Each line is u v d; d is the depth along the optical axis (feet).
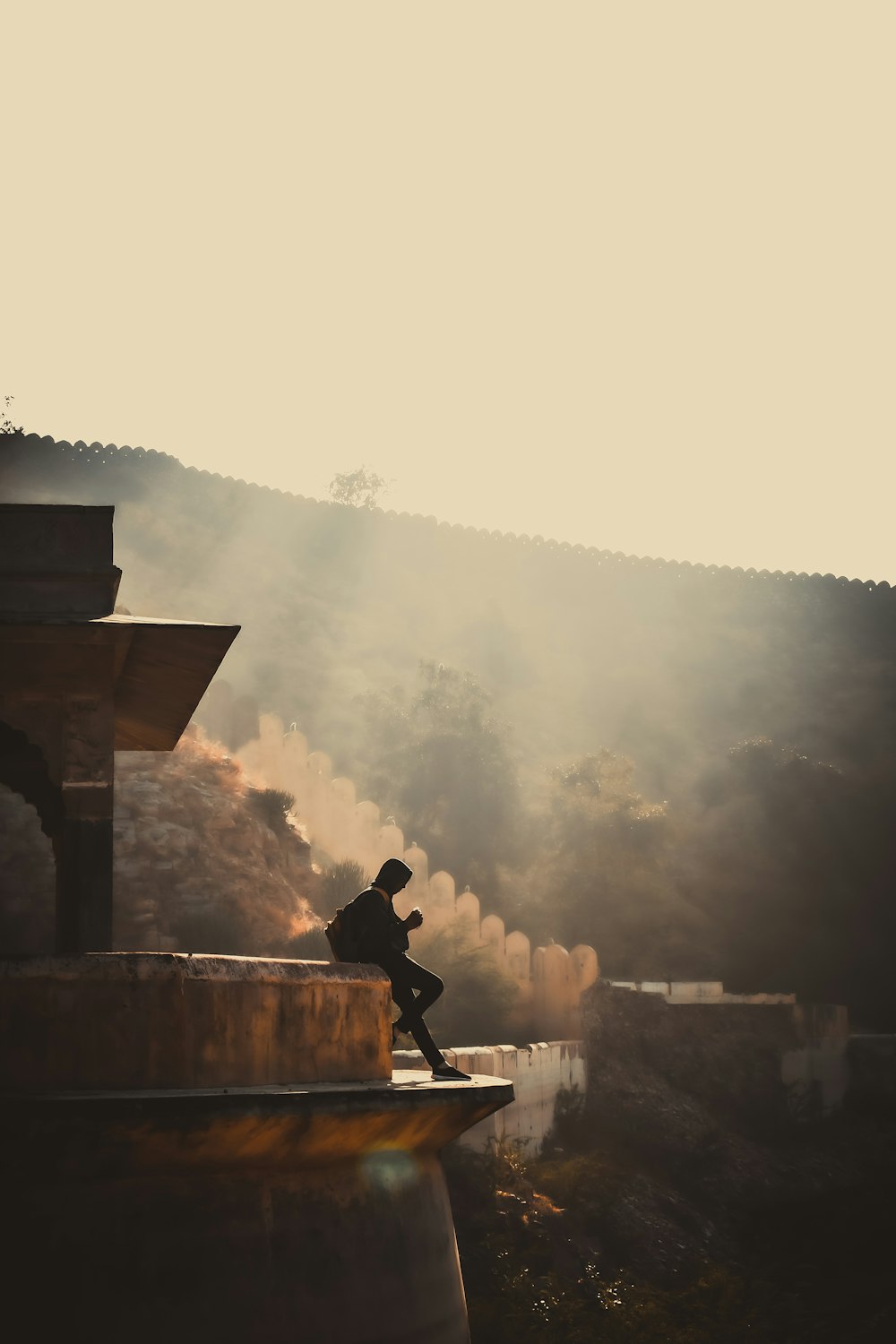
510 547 205.57
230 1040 20.17
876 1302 67.31
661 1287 65.82
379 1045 23.17
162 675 25.52
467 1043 83.46
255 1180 19.74
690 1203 78.48
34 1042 18.89
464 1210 60.90
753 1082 94.63
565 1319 53.42
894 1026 115.24
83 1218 18.17
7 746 23.73
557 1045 82.79
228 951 69.82
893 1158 93.50
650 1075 91.40
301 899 80.64
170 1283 18.43
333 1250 20.42
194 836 75.25
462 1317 23.91
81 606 22.47
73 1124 17.58
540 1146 78.02
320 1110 19.49
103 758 22.02
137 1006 19.36
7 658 21.80
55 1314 17.78
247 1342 18.81
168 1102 18.03
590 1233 68.85
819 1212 80.33
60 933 23.29
